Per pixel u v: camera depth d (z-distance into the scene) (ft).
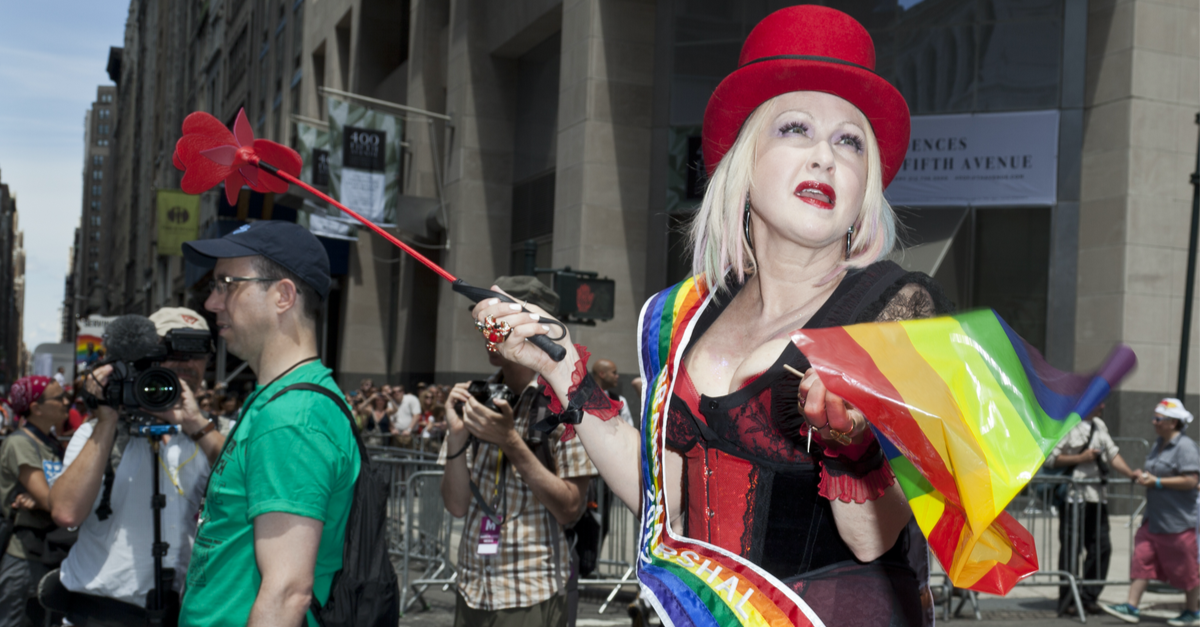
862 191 4.90
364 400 55.06
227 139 6.90
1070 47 41.29
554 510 10.40
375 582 7.07
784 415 4.58
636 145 47.29
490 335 5.28
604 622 21.33
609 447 5.36
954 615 23.07
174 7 212.23
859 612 4.36
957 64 42.75
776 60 4.92
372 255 77.15
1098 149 40.55
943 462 3.71
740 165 5.08
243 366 76.95
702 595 4.47
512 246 59.16
